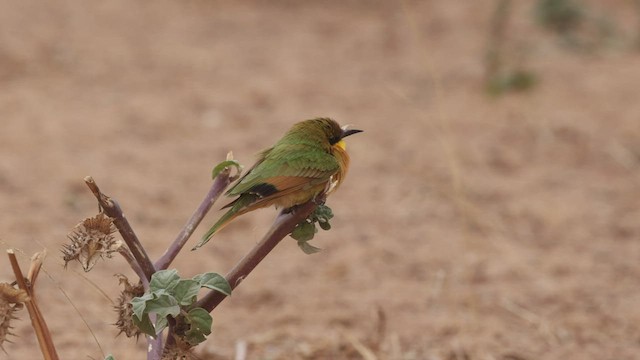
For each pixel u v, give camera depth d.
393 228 12.21
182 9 23.06
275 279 10.62
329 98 17.61
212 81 18.19
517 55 20.72
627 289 10.45
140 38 20.53
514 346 8.93
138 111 16.27
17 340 8.58
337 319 9.52
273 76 18.78
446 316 9.63
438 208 12.91
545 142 15.60
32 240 10.94
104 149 14.44
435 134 15.80
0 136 14.57
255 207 5.69
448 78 19.17
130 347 8.46
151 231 11.73
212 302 4.87
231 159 5.16
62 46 19.38
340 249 11.52
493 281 10.63
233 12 23.23
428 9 24.50
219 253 11.27
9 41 19.14
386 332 9.17
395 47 21.39
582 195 13.49
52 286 9.72
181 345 4.69
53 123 15.37
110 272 10.25
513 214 12.66
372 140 15.46
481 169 14.38
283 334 9.08
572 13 22.47
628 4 25.42
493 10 24.52
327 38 21.81
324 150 6.08
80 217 11.89
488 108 17.30
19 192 12.48
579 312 9.82
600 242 11.88
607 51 21.55
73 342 8.53
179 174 13.68
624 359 8.76
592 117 16.78
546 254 11.45
